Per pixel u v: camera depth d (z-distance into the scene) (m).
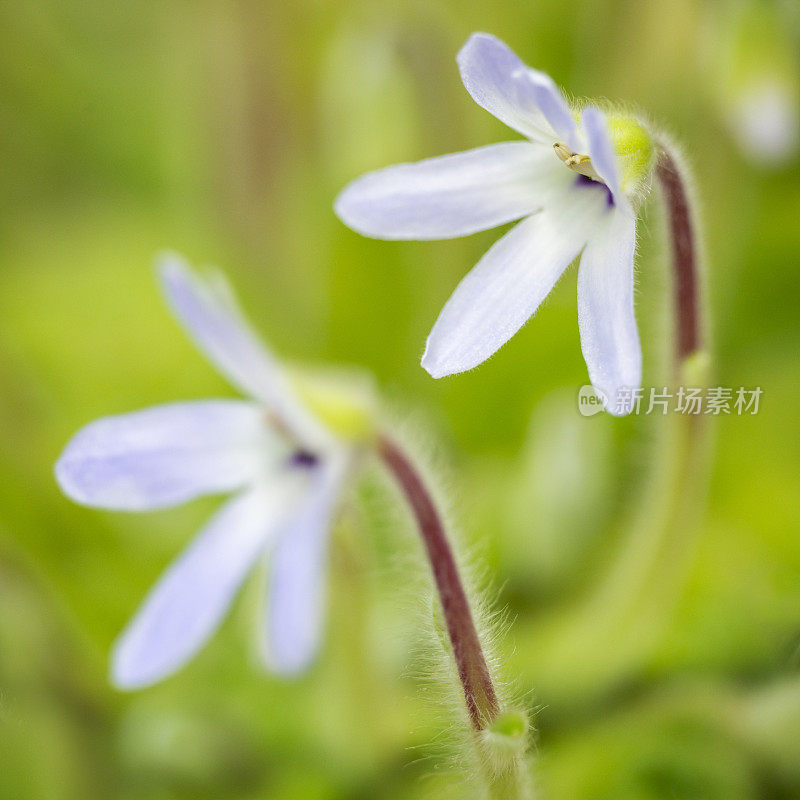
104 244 0.25
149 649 0.17
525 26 0.24
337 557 0.18
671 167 0.16
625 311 0.15
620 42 0.21
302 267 0.23
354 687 0.19
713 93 0.20
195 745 0.19
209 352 0.17
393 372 0.22
